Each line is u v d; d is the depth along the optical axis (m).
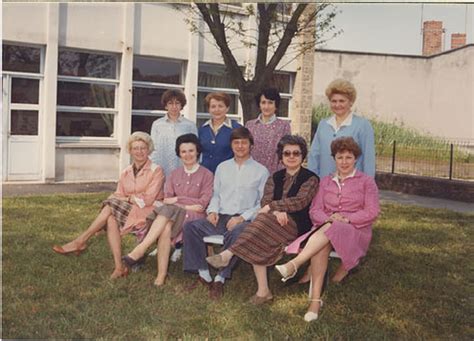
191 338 3.59
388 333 3.76
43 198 8.14
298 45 7.50
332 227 3.96
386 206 8.01
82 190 9.13
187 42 10.88
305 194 4.21
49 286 4.45
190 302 4.17
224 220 4.59
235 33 8.43
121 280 4.59
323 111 8.32
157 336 3.63
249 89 7.15
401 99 7.52
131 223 4.65
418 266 5.28
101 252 5.41
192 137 4.78
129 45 10.34
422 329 3.85
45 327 3.72
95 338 3.58
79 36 9.91
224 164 4.68
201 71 11.23
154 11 10.52
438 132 8.26
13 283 4.46
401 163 8.90
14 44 9.42
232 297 4.29
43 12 9.46
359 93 7.48
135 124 10.90
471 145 8.05
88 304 4.11
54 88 9.73
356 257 4.02
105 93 10.54
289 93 8.58
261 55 7.11
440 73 7.28
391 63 7.39
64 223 6.65
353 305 4.18
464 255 5.71
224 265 4.07
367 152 4.54
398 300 4.34
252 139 4.61
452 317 4.05
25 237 5.91
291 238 4.21
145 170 4.77
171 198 4.76
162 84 11.07
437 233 6.55
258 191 4.58
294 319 3.93
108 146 10.48
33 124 9.77
